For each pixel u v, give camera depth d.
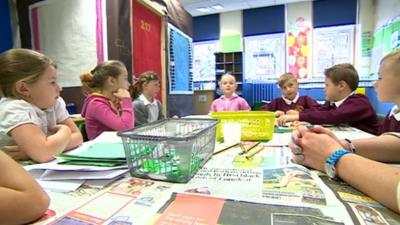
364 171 0.47
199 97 5.42
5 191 0.38
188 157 0.56
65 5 2.38
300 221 0.37
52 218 0.40
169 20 3.57
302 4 5.82
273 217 0.38
